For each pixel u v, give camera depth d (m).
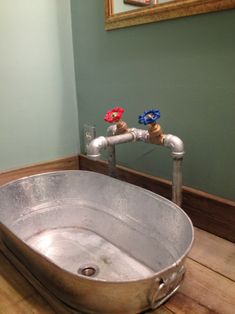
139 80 0.91
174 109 0.84
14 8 0.94
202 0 0.70
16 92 1.00
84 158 1.15
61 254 0.78
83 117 1.14
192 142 0.82
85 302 0.53
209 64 0.74
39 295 0.60
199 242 0.77
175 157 0.73
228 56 0.70
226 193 0.77
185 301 0.58
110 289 0.49
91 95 1.09
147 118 0.73
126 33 0.91
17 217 0.85
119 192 0.82
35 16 0.99
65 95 1.12
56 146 1.13
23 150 1.05
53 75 1.07
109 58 0.98
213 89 0.74
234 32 0.68
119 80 0.97
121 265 0.74
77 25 1.06
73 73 1.13
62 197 0.93
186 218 0.63
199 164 0.82
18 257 0.70
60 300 0.58
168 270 0.50
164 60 0.83
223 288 0.62
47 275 0.57
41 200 0.90
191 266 0.69
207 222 0.81
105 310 0.52
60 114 1.12
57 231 0.89
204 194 0.81
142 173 0.96
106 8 0.93
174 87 0.83
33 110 1.05
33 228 0.88
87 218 0.90
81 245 0.82
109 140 0.76
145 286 0.49
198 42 0.75
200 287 0.62
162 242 0.71
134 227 0.78
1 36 0.93
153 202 0.73
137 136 0.80
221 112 0.74
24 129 1.04
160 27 0.82
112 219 0.84
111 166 0.91
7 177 1.02
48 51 1.04
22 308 0.57
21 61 0.99
